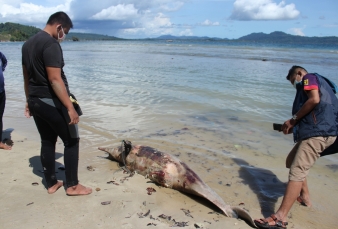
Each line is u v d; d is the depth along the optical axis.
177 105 8.91
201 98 9.71
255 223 3.40
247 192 4.29
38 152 5.36
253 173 4.85
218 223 3.44
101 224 3.23
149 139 6.25
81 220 3.28
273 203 4.02
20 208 3.47
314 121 3.51
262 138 6.35
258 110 8.34
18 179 4.26
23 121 7.46
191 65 18.47
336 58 22.75
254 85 11.58
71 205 3.59
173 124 7.22
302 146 3.59
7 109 8.62
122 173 4.75
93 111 8.29
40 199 3.71
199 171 4.89
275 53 29.53
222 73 14.73
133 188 4.20
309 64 18.20
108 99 9.67
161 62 20.78
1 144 5.47
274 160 5.34
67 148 3.75
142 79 13.46
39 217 3.30
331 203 4.04
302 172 3.54
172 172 4.33
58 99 3.50
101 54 30.95
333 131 3.48
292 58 22.88
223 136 6.45
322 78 3.65
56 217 3.31
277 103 8.95
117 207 3.60
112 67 18.28
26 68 3.65
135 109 8.51
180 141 6.14
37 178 4.31
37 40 3.38
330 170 4.99
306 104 3.48
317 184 4.54
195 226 3.33
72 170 3.77
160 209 3.67
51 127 3.70
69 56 28.67
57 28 3.54
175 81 12.72
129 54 30.03
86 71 16.56
